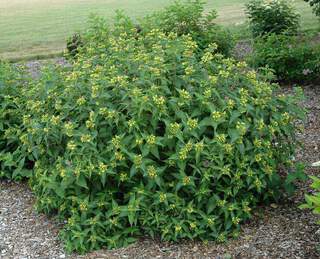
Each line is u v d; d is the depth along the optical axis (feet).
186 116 13.61
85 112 14.21
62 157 14.42
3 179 18.29
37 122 15.34
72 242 13.70
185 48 15.49
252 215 14.87
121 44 16.93
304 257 12.89
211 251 13.32
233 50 33.09
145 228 13.56
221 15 58.29
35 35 52.49
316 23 46.29
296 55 27.40
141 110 13.20
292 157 18.10
